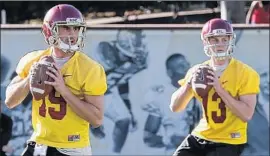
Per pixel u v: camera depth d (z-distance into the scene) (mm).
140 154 21406
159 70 21312
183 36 21250
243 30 21375
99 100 12375
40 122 12398
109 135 21328
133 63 21266
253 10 24250
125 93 21328
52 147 12398
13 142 21078
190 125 21266
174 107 15086
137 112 21328
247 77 14320
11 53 20984
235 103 14047
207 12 31609
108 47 21219
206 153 14852
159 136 21344
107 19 32688
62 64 12312
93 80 12250
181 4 35844
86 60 12414
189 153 15008
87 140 12711
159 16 30969
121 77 21312
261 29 21344
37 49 21047
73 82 12258
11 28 20938
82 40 12156
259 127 21484
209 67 14102
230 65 14461
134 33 21219
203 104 14539
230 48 14227
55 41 12055
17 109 21047
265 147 21531
